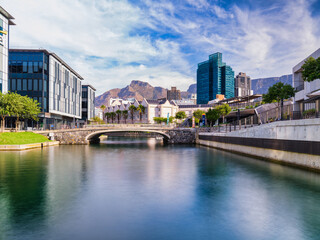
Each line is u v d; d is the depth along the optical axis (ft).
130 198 49.83
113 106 593.42
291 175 69.21
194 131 238.48
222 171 80.48
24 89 219.00
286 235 32.86
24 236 32.42
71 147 183.93
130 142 267.39
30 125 220.02
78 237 32.19
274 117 114.21
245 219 38.40
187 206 44.73
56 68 249.55
